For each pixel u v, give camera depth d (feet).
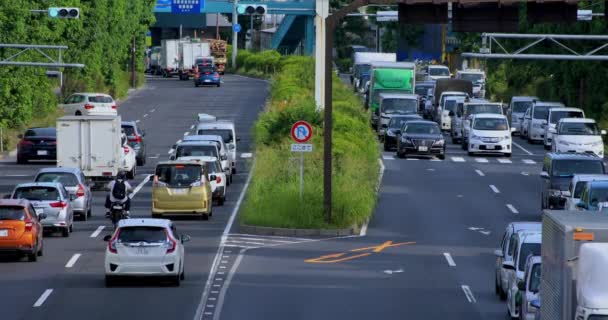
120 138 336.49
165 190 274.77
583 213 131.03
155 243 193.36
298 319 169.07
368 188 292.20
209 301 182.91
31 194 249.75
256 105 609.01
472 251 238.27
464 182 354.95
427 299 186.29
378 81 543.39
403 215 289.53
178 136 472.85
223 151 340.80
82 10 575.38
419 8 227.81
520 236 172.35
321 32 348.38
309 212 261.65
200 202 275.18
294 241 249.34
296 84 548.31
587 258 114.42
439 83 565.12
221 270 212.43
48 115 529.86
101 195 325.83
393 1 235.81
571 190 264.72
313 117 334.65
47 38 479.41
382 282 202.28
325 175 261.65
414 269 216.33
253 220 262.06
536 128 485.97
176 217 282.56
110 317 169.27
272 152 313.32
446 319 169.78
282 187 280.92
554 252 125.80
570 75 522.06
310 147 267.80
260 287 195.93
